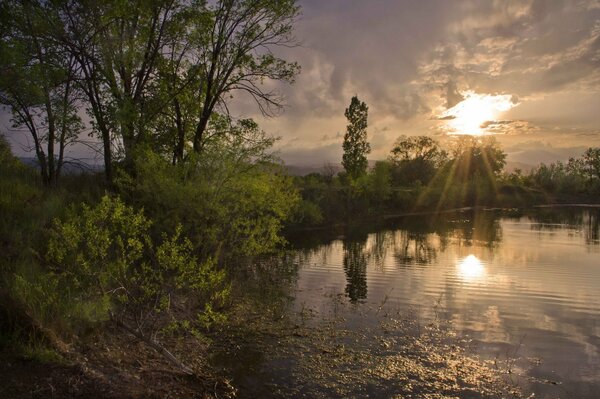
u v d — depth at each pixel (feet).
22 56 36.96
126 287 24.61
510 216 150.20
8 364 17.60
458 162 283.79
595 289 43.47
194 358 23.98
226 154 37.81
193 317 29.35
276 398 20.42
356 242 79.10
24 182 40.81
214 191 36.70
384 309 35.53
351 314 33.91
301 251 67.00
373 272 51.16
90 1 42.75
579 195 277.03
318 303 36.86
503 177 302.66
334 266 54.65
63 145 45.19
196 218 36.19
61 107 41.19
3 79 36.06
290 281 44.75
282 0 52.44
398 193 166.30
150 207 38.96
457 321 32.81
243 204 37.45
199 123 52.31
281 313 33.27
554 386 22.49
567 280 47.55
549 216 151.43
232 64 53.31
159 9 48.52
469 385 22.40
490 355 26.40
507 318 33.78
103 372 19.15
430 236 89.56
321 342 27.68
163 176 37.42
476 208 191.01
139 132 47.98
